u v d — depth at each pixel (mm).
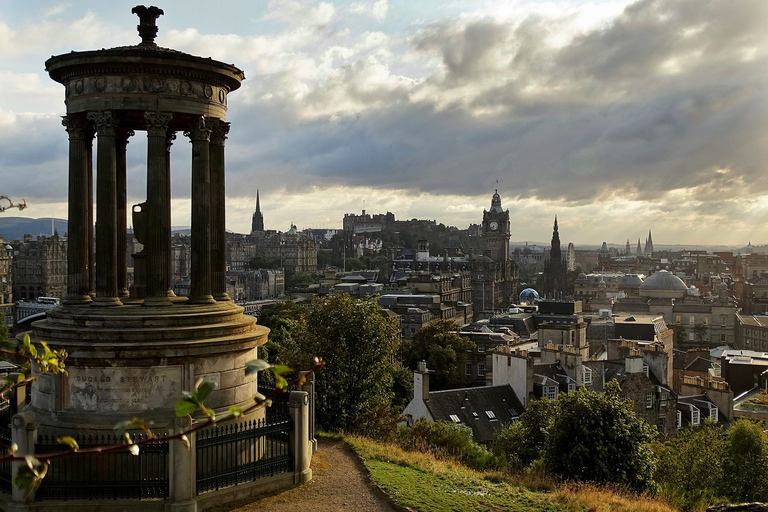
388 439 41562
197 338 24438
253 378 26703
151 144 25156
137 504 21047
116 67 24906
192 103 25859
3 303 191000
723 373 111375
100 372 23703
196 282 26234
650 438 38281
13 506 20734
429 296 186250
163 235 25594
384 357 46938
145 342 23531
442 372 110938
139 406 23656
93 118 25047
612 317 153875
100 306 24922
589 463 35656
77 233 25844
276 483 23938
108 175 25078
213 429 23328
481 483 26938
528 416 49438
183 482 21172
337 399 44781
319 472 26031
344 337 45625
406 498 23188
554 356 83000
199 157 26125
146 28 26250
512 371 76750
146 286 25875
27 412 21562
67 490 21188
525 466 40906
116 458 23172
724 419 82312
